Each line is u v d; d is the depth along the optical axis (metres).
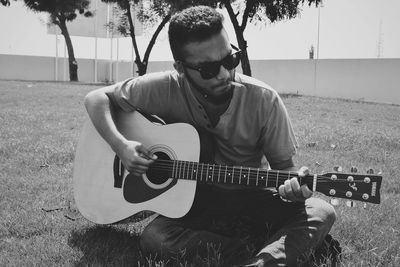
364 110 14.45
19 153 5.93
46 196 4.10
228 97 2.83
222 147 3.01
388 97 23.91
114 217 3.08
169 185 2.96
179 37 2.65
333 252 2.76
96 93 3.21
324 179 2.52
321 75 26.48
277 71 28.55
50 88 21.44
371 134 8.15
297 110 13.46
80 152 3.26
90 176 3.20
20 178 4.71
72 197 4.08
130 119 3.19
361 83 24.86
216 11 2.68
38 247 2.97
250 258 2.68
